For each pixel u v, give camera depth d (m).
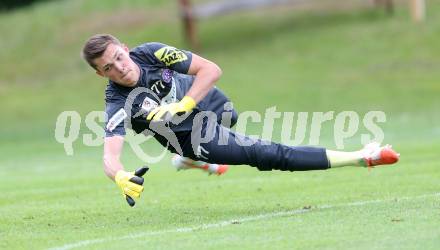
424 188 27.09
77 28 103.44
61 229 22.64
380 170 33.88
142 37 95.62
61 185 35.53
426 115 63.84
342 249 17.59
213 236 19.81
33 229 22.92
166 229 21.47
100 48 21.02
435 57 81.00
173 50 21.91
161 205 26.73
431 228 19.09
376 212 21.91
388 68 79.75
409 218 20.58
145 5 105.38
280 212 23.45
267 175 34.94
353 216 21.52
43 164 48.72
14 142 64.50
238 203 26.27
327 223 20.70
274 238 19.14
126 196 20.42
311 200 25.89
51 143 62.56
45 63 95.81
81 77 89.19
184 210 25.20
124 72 21.34
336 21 93.25
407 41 85.00
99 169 43.44
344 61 82.81
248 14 98.44
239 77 81.19
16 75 93.94
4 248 20.11
